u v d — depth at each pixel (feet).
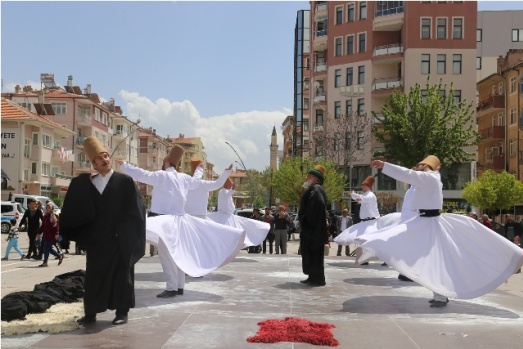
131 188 23.56
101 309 23.13
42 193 196.65
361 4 195.42
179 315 25.55
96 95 269.03
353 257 64.28
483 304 30.78
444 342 21.63
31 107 233.35
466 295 27.84
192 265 30.09
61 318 23.91
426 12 179.73
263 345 20.49
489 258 28.66
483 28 216.74
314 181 37.83
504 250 28.35
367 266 51.78
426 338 22.22
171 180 31.22
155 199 31.45
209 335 21.83
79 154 241.55
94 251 23.21
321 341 20.80
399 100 155.12
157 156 381.60
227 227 31.76
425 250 28.81
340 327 23.94
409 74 179.93
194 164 37.78
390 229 29.91
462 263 28.68
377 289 35.83
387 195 160.97
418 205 30.17
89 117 243.81
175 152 32.04
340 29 200.23
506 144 172.86
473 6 179.11
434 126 150.30
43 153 195.11
